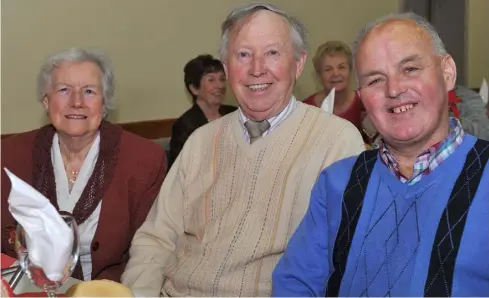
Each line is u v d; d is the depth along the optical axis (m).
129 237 2.07
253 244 1.64
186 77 3.60
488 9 5.59
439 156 1.28
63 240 1.08
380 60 1.30
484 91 2.93
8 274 1.48
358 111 3.34
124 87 4.24
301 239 1.48
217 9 4.65
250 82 1.74
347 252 1.36
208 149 1.86
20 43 3.80
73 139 2.02
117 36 4.18
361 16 5.47
